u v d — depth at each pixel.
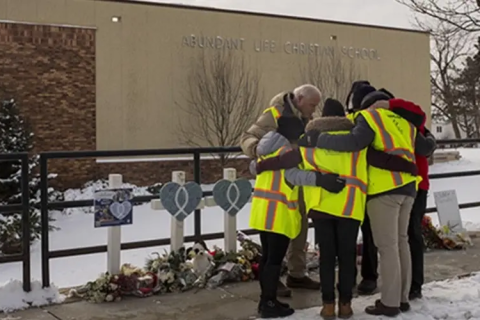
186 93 20.39
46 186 5.36
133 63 19.55
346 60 23.69
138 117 19.64
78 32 18.64
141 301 5.27
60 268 9.64
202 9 20.66
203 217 13.48
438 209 7.57
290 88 22.41
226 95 20.86
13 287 5.24
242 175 20.75
